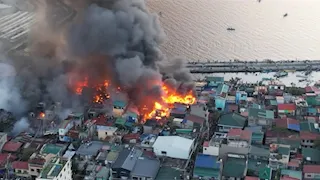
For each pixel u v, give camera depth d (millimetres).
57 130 131875
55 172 94750
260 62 187125
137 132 131125
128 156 115250
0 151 121875
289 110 141250
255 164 115438
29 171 111688
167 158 118625
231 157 115125
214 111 143500
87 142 124688
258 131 129250
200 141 128125
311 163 116812
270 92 155750
